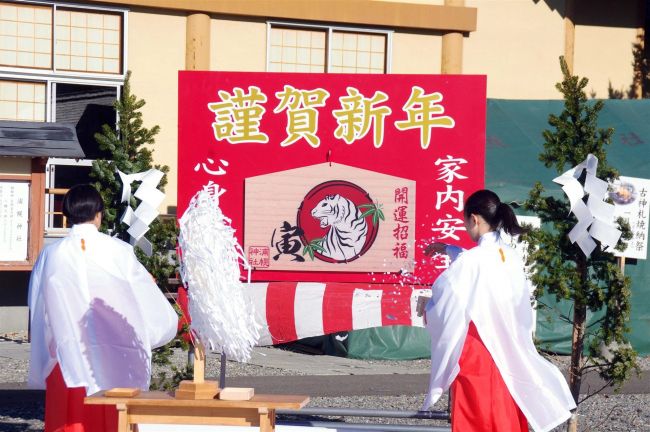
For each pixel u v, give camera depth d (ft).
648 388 36.99
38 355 20.30
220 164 29.91
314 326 26.45
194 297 17.44
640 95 57.67
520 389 19.62
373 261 29.71
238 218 29.96
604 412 32.48
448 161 29.68
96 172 27.02
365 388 35.96
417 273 29.50
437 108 29.68
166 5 48.32
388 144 29.81
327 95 29.96
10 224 41.55
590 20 57.06
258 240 29.91
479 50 53.31
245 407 17.12
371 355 43.47
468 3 53.06
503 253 20.20
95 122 49.37
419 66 51.96
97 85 48.70
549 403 19.62
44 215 42.65
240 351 17.67
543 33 54.39
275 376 38.04
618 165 46.16
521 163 46.42
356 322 26.43
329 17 50.21
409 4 51.03
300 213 29.94
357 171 29.89
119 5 48.26
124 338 20.27
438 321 19.83
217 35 49.52
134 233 26.07
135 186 27.07
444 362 19.56
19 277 46.96
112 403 17.46
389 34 51.39
